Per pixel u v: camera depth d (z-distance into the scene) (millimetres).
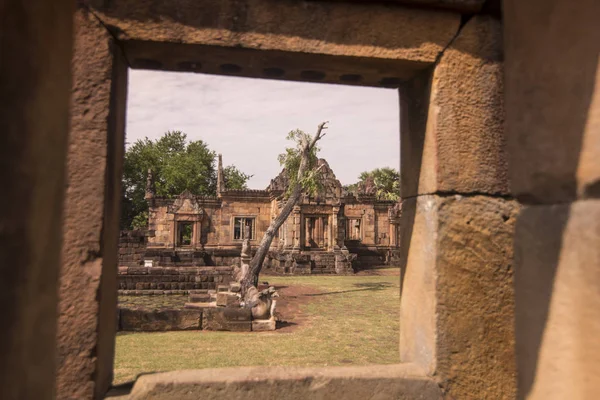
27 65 1056
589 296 1448
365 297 17812
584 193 1529
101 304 2312
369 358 8555
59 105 1275
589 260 1460
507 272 2639
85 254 2273
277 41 2484
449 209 2611
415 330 2801
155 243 30719
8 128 969
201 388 2396
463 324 2566
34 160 1099
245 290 14711
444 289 2566
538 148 1745
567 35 1586
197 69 2818
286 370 2553
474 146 2662
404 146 3086
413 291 2855
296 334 10781
